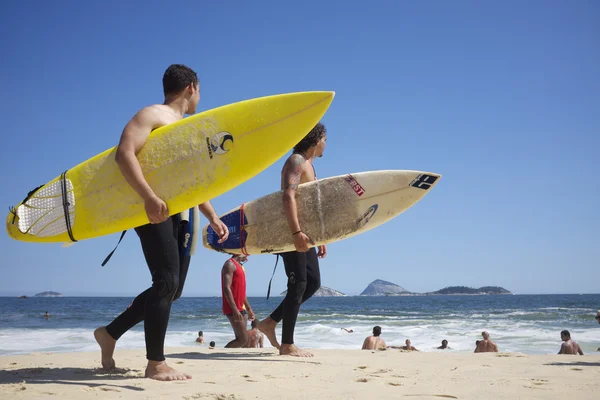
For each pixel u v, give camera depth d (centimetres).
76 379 285
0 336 1802
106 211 301
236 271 641
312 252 452
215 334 1983
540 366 374
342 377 309
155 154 298
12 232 320
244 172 323
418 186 466
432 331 2180
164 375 283
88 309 5700
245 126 324
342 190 456
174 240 294
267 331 487
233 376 305
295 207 419
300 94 338
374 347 1066
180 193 301
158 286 284
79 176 314
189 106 328
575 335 1933
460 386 277
